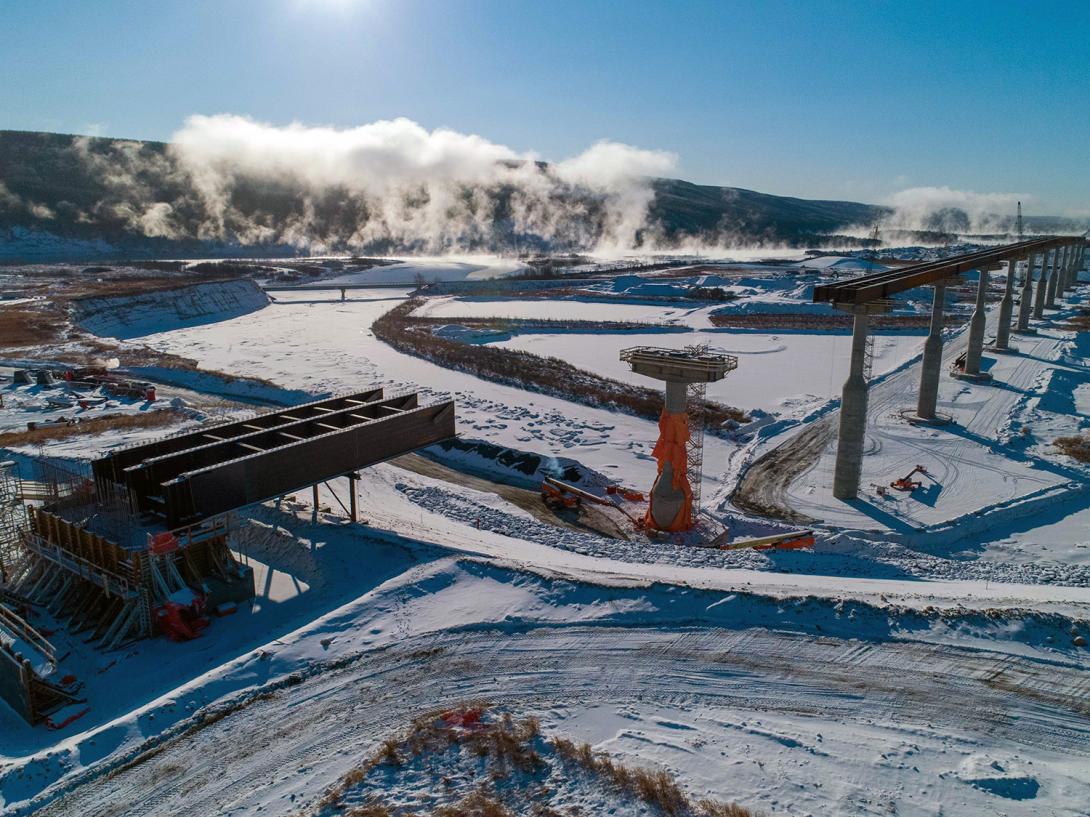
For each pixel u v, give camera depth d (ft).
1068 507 140.77
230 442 105.29
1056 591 97.14
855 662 75.97
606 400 210.38
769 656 77.25
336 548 104.99
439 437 125.18
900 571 108.99
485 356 277.64
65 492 111.65
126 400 212.23
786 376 249.55
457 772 60.13
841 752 62.44
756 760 61.21
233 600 92.68
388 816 54.80
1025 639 79.05
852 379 140.87
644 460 165.17
